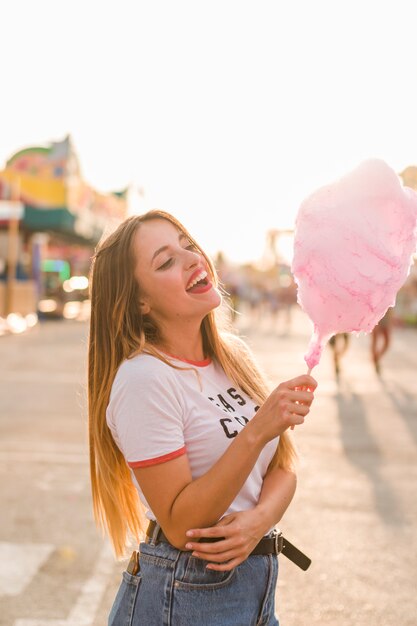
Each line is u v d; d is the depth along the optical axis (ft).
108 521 7.83
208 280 7.43
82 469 22.21
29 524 17.16
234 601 6.74
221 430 6.89
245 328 99.86
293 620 12.64
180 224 7.55
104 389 7.20
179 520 6.48
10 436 26.84
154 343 7.27
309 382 6.54
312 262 6.74
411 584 14.08
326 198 6.74
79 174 105.60
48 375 44.34
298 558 7.50
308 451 24.86
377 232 6.60
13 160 101.71
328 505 18.79
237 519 6.70
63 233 110.11
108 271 7.23
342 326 6.82
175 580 6.64
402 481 21.13
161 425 6.54
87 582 14.12
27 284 97.86
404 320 112.68
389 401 36.37
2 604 13.17
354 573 14.56
